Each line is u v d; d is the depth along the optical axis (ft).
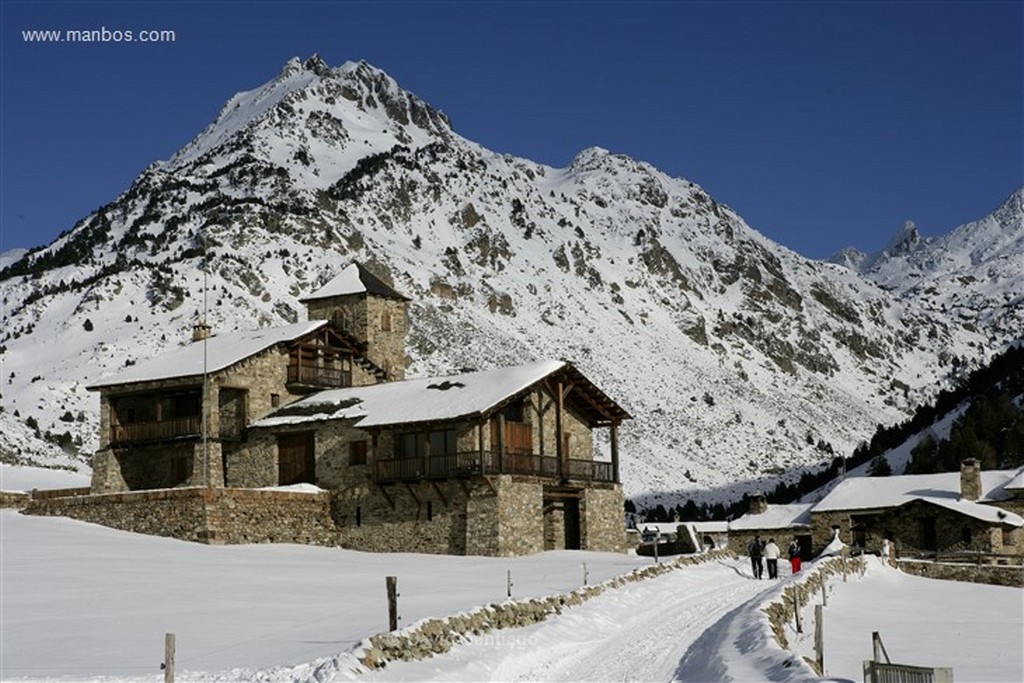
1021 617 166.20
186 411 267.18
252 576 177.37
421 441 237.86
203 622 132.67
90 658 110.73
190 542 220.43
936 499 289.74
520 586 168.76
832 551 244.42
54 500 242.37
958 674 114.32
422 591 162.40
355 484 243.81
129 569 178.40
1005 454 401.29
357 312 299.17
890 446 553.23
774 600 140.46
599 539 255.29
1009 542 283.38
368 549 240.12
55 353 636.89
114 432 267.59
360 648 99.71
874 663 83.15
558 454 248.32
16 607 144.46
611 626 140.77
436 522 233.96
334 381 281.13
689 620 144.05
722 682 95.04
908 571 232.32
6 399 527.81
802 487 557.33
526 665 110.42
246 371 262.88
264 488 240.53
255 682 95.66
